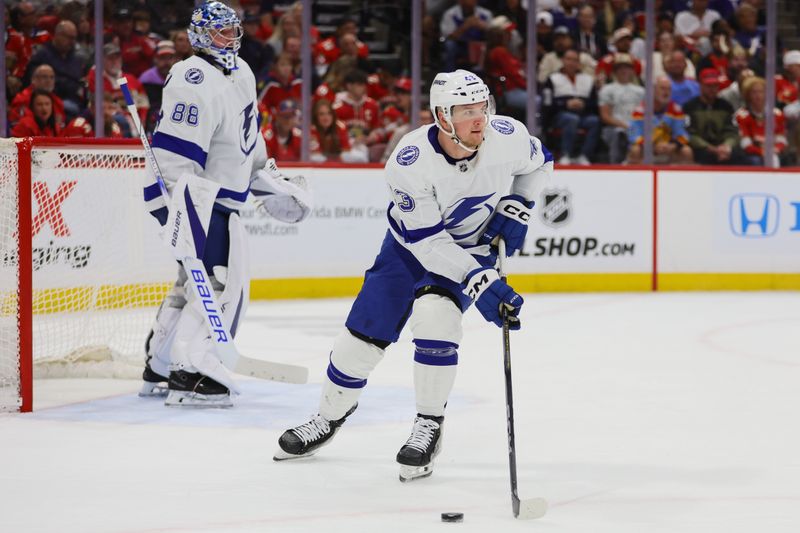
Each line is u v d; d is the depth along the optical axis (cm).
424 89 1546
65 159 829
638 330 1057
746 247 1414
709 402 714
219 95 675
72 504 475
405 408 689
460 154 491
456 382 785
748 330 1059
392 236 534
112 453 574
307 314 1156
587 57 1538
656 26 1575
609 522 446
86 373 814
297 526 440
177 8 1391
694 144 1574
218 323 638
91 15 1338
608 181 1379
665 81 1553
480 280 491
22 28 1319
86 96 1350
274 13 1480
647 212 1394
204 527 439
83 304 851
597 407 696
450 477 522
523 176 533
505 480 516
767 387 768
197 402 697
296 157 1466
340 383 544
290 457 555
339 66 1498
